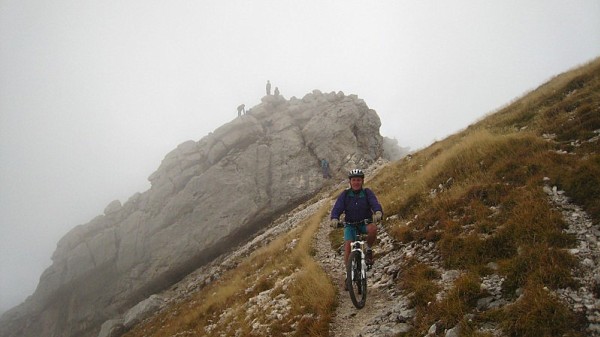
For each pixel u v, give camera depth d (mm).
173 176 57188
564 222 7789
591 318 5422
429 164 18047
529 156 11383
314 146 53844
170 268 48156
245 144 56938
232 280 23203
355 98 62031
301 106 64562
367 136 57688
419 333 6703
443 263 8812
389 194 18203
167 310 30453
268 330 10008
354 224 9219
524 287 6461
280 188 49875
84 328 50719
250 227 48969
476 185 11289
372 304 8750
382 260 11047
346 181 45438
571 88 18203
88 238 56875
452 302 6832
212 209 49344
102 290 52188
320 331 8250
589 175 8711
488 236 8789
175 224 50500
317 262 14492
